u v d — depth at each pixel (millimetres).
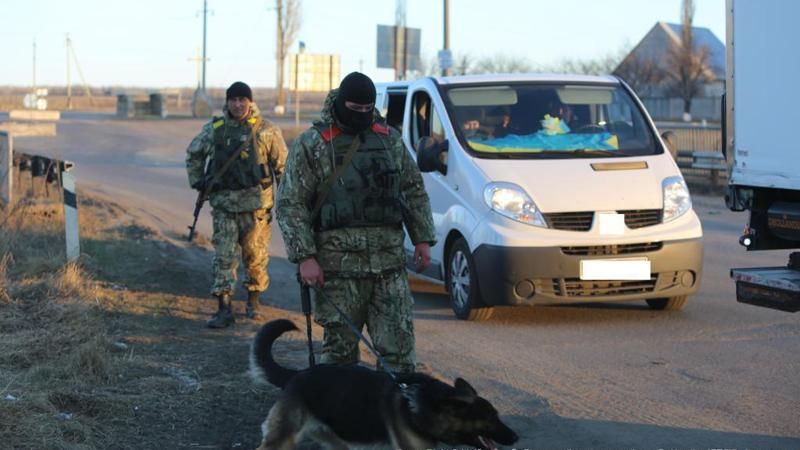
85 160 41250
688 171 29562
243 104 9969
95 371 7703
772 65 7391
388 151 6359
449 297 12523
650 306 11477
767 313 10984
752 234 7855
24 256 12906
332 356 6512
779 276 7211
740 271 7496
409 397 5230
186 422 6879
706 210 22953
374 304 6465
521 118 11547
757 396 7703
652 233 10445
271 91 176750
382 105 13688
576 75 12414
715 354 9125
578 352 9281
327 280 6359
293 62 52188
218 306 10586
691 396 7734
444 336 10062
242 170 10031
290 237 6246
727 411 7320
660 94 71125
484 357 9086
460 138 11258
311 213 6344
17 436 6086
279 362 8625
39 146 48438
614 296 10445
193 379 7914
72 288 10828
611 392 7863
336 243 6289
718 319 10742
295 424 5637
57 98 145250
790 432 6809
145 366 8164
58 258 12320
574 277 10250
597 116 11750
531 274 10195
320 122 6375
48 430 6258
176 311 10742
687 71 69062
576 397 7727
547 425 7027
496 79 12094
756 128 7602
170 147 49406
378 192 6297
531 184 10516
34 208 17609
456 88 11906
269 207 10328
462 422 5109
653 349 9367
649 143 11484
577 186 10516
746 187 7875
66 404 6863
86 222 17391
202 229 19516
